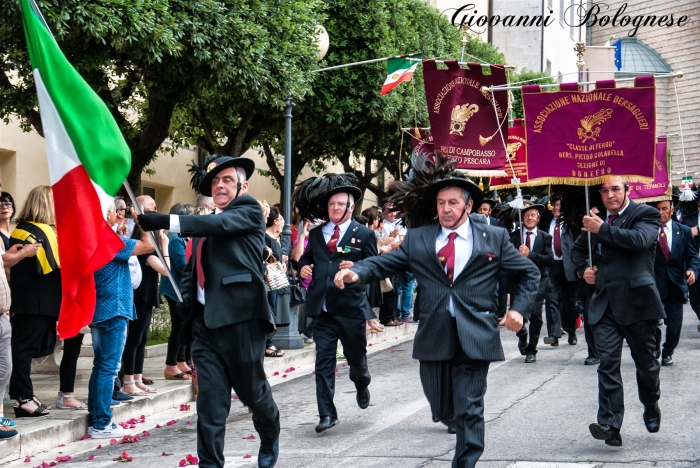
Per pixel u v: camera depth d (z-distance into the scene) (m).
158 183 21.55
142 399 8.44
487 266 5.34
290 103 13.58
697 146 55.84
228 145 18.55
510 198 17.02
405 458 6.25
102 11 10.24
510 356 12.02
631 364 10.80
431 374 5.37
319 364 7.45
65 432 7.29
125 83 16.20
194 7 11.88
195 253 5.54
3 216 7.68
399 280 15.98
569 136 8.12
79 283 5.50
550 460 6.03
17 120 17.05
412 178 5.97
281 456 6.46
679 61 56.53
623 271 6.56
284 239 12.32
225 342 5.38
